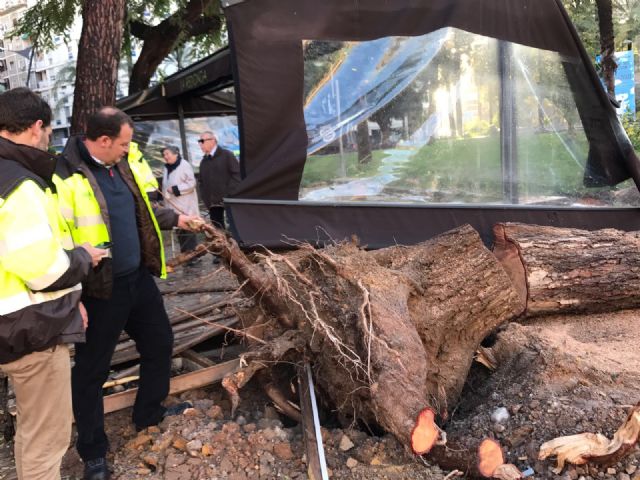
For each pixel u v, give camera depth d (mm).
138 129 13094
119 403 3801
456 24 5492
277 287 3514
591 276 4434
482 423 3281
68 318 2574
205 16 11867
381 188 5469
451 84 5629
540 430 3084
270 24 4875
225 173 7969
